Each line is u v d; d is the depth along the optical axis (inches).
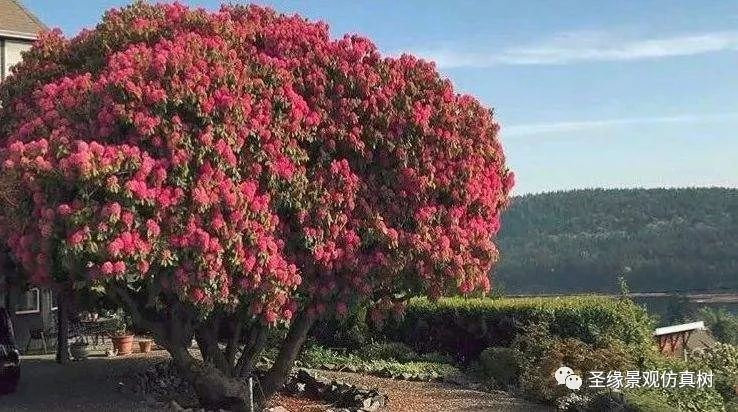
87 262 302.5
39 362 624.1
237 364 423.5
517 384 511.8
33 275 321.4
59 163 303.7
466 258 394.9
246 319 384.5
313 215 361.1
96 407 425.1
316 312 379.6
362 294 376.8
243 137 339.6
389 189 384.8
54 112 342.0
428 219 383.9
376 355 613.3
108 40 393.4
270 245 339.6
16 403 440.8
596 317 540.1
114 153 306.0
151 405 428.1
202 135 326.0
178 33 383.2
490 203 413.1
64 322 620.1
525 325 563.2
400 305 427.5
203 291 321.1
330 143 373.7
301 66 387.9
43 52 418.6
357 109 382.9
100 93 331.9
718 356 523.8
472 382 532.4
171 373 530.3
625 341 532.1
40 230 304.7
